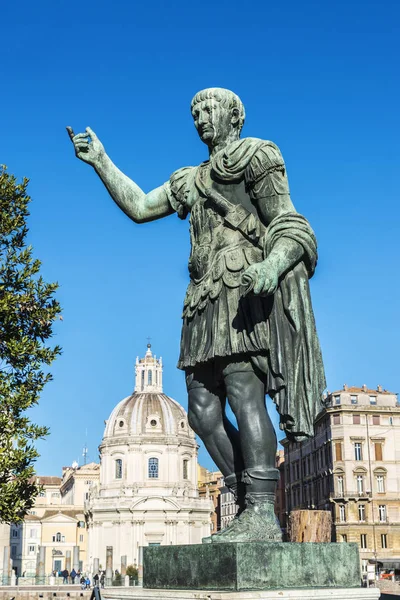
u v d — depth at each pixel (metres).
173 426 92.56
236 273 3.93
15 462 13.98
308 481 69.62
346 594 3.25
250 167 3.96
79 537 102.06
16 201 14.91
